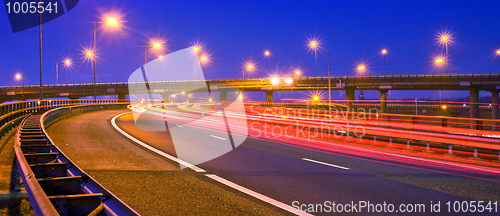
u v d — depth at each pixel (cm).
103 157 898
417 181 694
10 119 1362
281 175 732
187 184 643
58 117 2208
